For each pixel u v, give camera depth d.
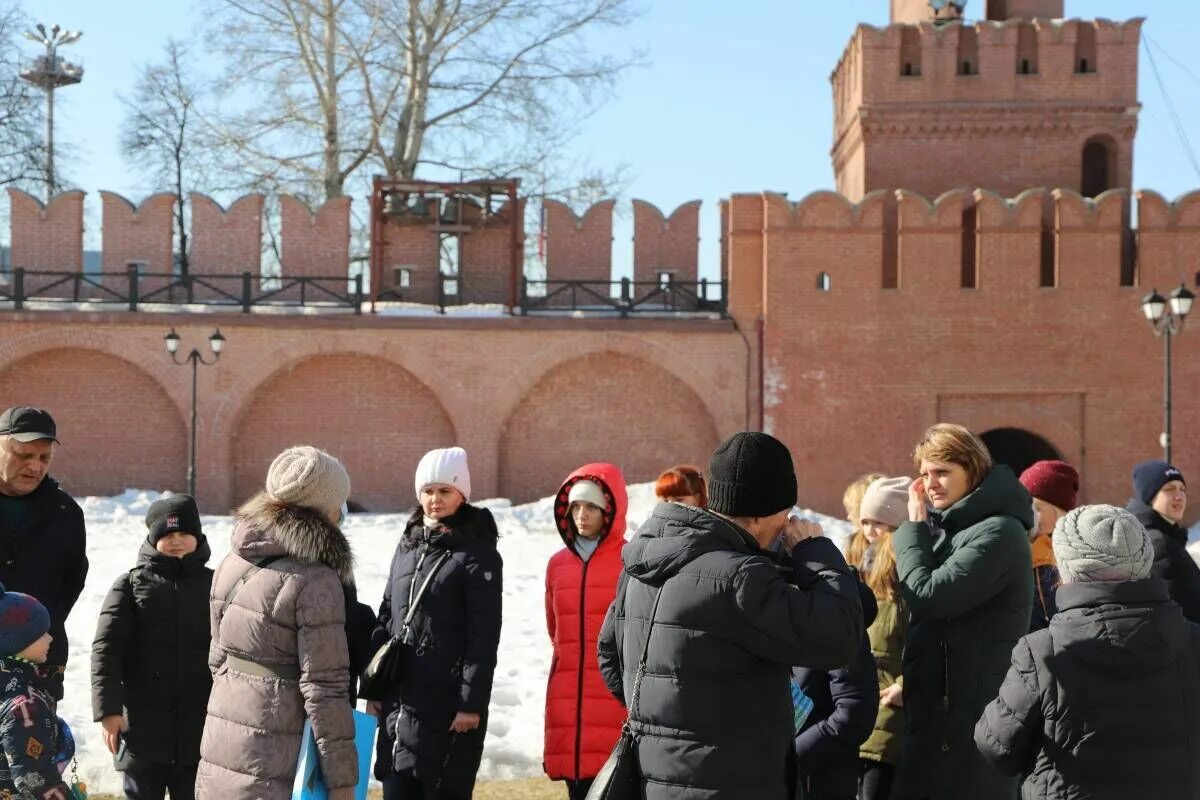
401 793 6.55
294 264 30.97
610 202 31.16
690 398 30.50
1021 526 5.69
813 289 29.81
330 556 5.29
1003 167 31.75
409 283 31.80
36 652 4.86
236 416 29.83
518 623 13.58
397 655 6.52
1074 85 31.61
